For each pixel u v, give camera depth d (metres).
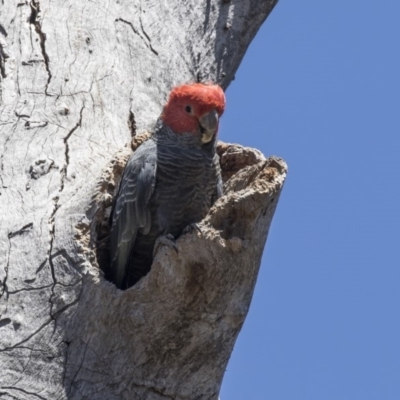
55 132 12.09
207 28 15.41
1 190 11.32
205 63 15.17
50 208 11.11
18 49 13.00
